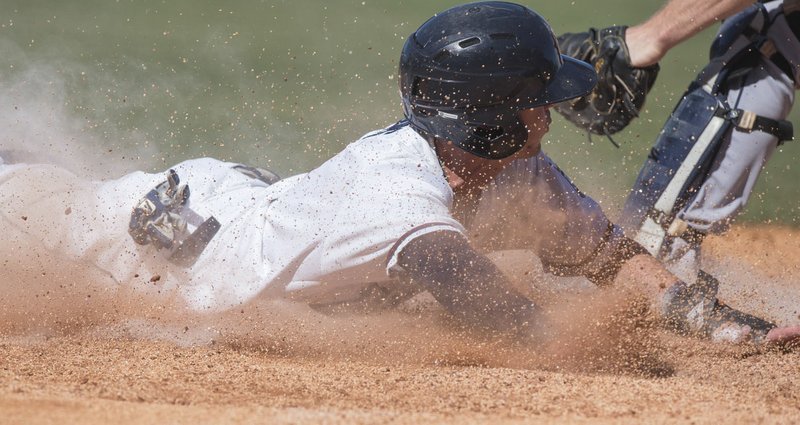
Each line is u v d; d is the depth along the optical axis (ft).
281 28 134.21
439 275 30.68
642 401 27.84
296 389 28.78
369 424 23.30
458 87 32.04
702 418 25.50
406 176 32.07
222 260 36.68
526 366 33.50
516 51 32.27
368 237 31.53
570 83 33.58
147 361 32.86
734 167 44.11
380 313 36.06
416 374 31.50
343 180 33.35
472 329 31.96
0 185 41.78
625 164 80.84
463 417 24.91
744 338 36.27
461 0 153.28
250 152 79.46
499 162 33.53
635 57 47.19
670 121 45.39
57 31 123.34
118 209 39.86
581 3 151.02
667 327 36.55
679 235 44.52
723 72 44.39
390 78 109.91
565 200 36.65
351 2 151.64
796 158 86.22
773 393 30.48
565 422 24.67
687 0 45.62
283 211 35.19
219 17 138.82
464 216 34.40
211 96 98.43
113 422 22.61
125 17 134.21
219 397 26.91
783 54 43.86
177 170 40.57
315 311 36.76
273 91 102.17
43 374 29.76
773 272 54.39
